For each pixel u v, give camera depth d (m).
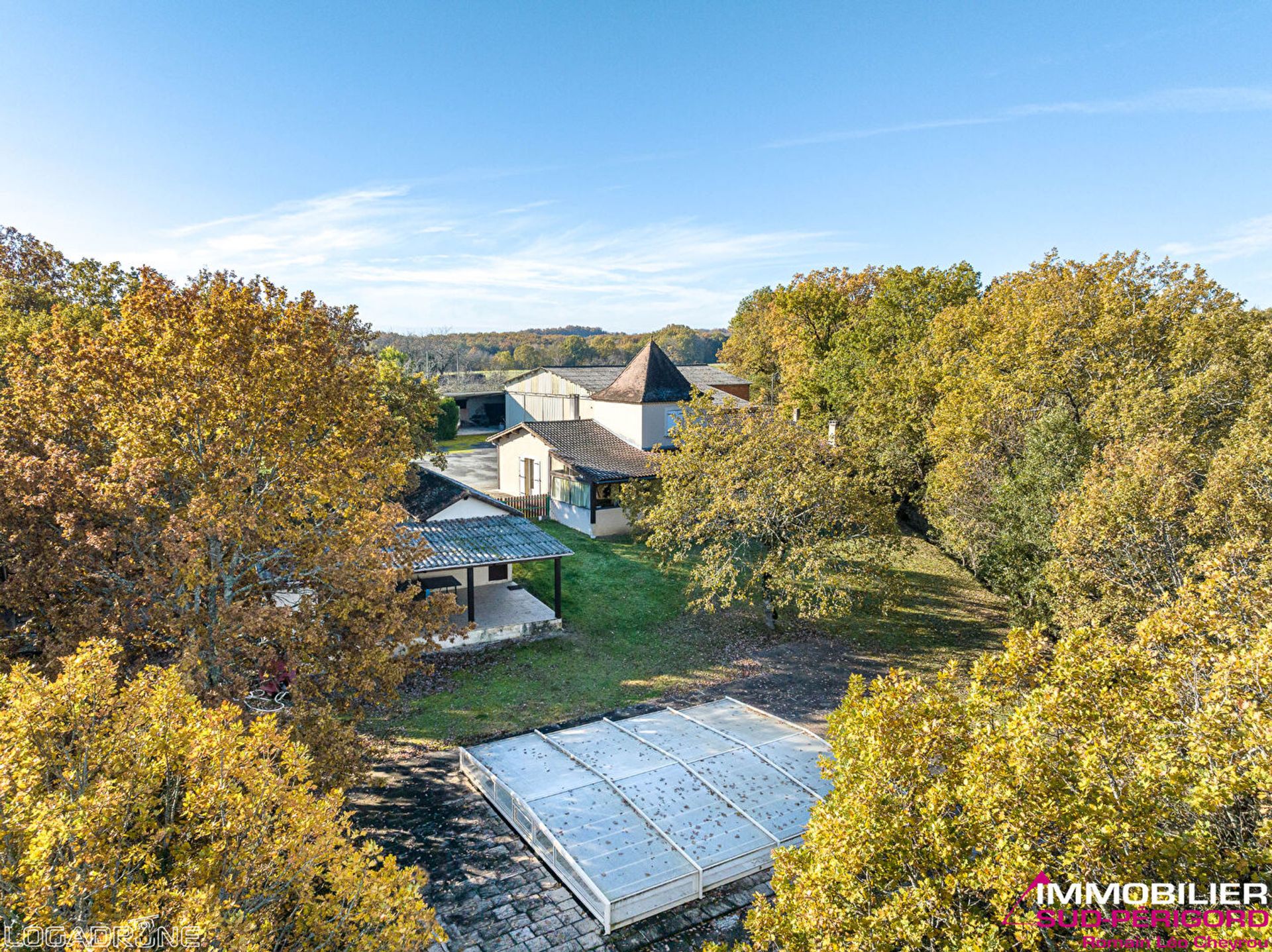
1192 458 18.39
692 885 14.04
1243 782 7.08
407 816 17.05
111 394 16.30
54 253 33.62
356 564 16.38
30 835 7.31
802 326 62.66
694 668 25.97
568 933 13.21
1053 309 29.55
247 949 6.96
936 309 50.84
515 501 43.75
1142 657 8.84
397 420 32.12
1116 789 7.54
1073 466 23.53
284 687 20.17
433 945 12.79
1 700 8.70
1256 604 10.70
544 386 63.66
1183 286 28.45
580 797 16.34
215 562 16.02
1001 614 31.97
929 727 8.56
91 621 14.24
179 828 8.43
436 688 23.58
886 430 42.66
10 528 14.41
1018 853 7.12
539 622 27.84
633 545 38.41
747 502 28.25
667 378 44.50
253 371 16.75
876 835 7.98
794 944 8.43
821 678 25.42
